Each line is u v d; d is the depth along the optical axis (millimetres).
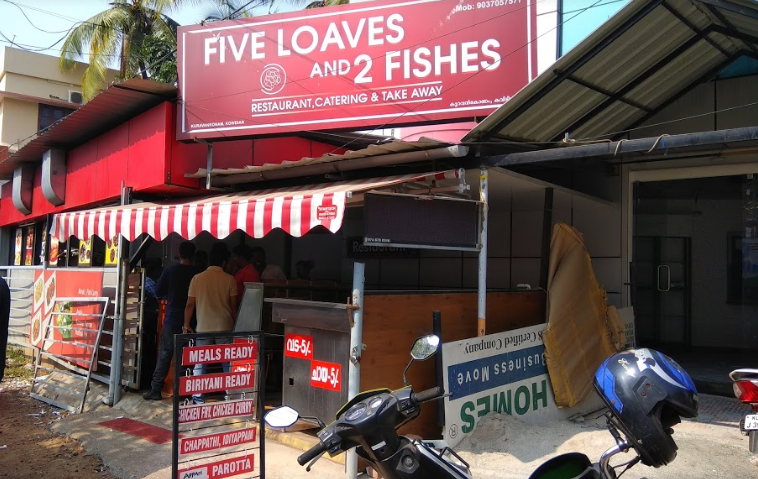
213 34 7812
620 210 8008
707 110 7406
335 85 7379
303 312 5523
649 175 7914
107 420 6891
